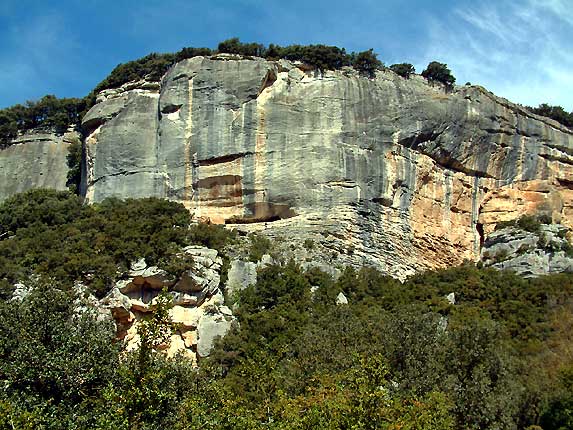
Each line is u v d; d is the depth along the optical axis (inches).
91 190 3302.2
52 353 1368.1
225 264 2701.8
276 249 2928.2
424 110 3353.8
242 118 3196.4
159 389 1320.1
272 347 2257.6
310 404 1472.7
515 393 1846.7
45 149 3914.9
